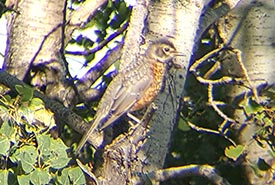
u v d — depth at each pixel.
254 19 14.59
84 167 11.73
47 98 12.28
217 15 13.39
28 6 14.16
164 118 12.34
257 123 14.01
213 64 14.61
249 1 14.61
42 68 14.27
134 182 12.13
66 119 12.27
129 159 12.15
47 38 14.24
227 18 14.62
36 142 11.46
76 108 14.16
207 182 14.61
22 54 14.19
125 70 12.41
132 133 12.16
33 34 14.20
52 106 12.23
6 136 11.24
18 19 14.19
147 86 12.28
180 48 12.33
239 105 14.22
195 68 14.07
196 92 14.84
